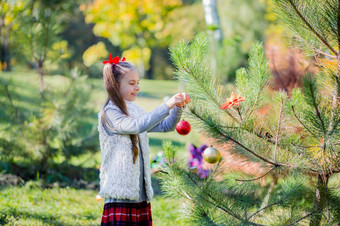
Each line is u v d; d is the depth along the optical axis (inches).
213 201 99.5
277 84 148.3
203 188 100.5
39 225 144.6
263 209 98.2
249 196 108.3
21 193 186.9
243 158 98.7
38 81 218.8
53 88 218.8
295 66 148.3
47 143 217.0
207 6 291.9
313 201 103.5
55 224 147.9
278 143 98.0
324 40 93.5
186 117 98.6
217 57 262.1
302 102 93.3
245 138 97.4
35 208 166.4
